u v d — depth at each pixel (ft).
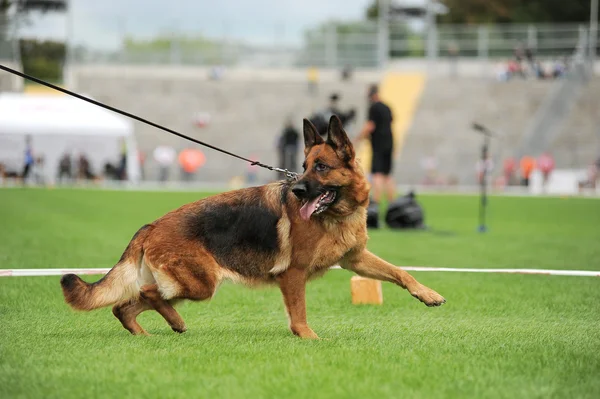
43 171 104.42
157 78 144.77
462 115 131.95
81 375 14.37
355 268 20.02
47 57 159.22
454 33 150.82
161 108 136.77
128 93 140.15
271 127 132.36
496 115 131.34
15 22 151.53
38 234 42.86
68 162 106.22
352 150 18.86
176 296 18.33
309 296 25.34
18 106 96.94
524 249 38.58
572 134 125.29
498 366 15.05
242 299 24.63
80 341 17.63
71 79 143.64
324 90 141.49
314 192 18.47
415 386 13.62
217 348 16.80
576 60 140.56
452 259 34.27
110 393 13.21
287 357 15.81
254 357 15.85
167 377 14.20
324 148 18.89
